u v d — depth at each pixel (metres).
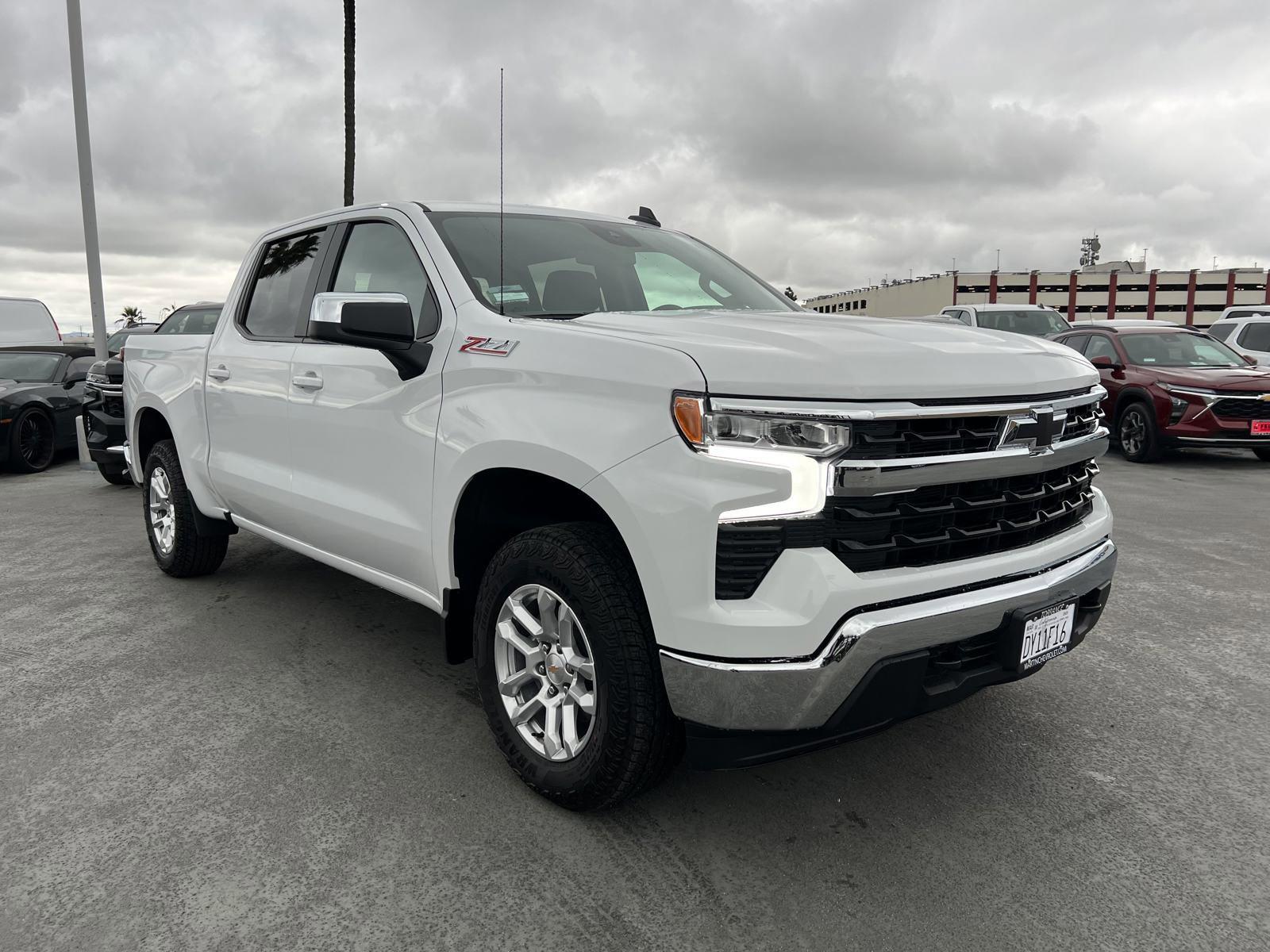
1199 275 90.88
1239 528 6.52
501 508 2.84
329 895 2.19
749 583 2.11
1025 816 2.59
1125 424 10.38
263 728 3.12
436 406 2.81
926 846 2.43
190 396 4.41
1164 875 2.30
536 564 2.51
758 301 3.57
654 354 2.24
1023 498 2.42
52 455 10.15
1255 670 3.72
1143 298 90.50
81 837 2.43
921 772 2.85
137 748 2.96
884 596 2.12
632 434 2.22
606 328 2.53
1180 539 6.16
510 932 2.06
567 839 2.44
